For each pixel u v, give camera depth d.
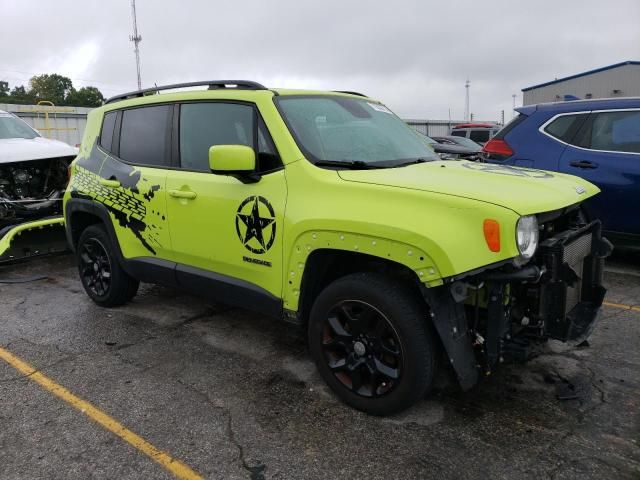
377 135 3.97
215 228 3.79
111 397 3.53
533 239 2.79
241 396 3.50
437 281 2.73
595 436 2.97
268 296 3.57
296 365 3.93
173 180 4.10
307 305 3.45
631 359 3.85
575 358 3.88
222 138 3.86
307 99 3.87
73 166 5.25
